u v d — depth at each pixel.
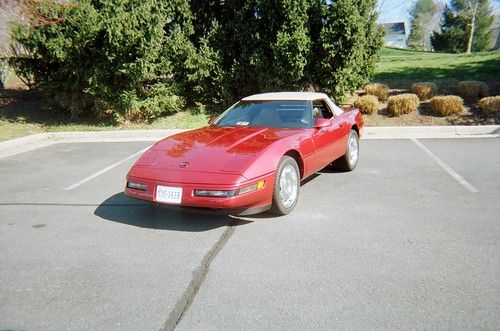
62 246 3.61
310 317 2.43
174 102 10.88
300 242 3.49
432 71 14.47
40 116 11.57
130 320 2.47
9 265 3.27
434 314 2.40
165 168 3.75
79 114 11.46
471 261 3.02
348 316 2.42
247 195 3.52
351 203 4.47
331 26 9.68
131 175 3.87
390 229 3.69
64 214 4.48
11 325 2.47
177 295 2.73
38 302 2.71
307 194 4.86
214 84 11.20
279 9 9.97
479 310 2.42
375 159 6.62
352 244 3.40
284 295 2.68
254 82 11.27
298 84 10.52
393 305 2.51
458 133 8.51
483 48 48.03
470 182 5.06
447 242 3.37
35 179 6.16
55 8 9.15
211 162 3.70
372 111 10.23
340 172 5.91
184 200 3.51
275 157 3.86
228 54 11.28
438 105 9.60
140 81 10.35
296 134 4.38
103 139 9.65
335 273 2.93
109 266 3.19
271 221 4.01
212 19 11.60
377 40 11.11
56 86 10.49
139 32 9.32
